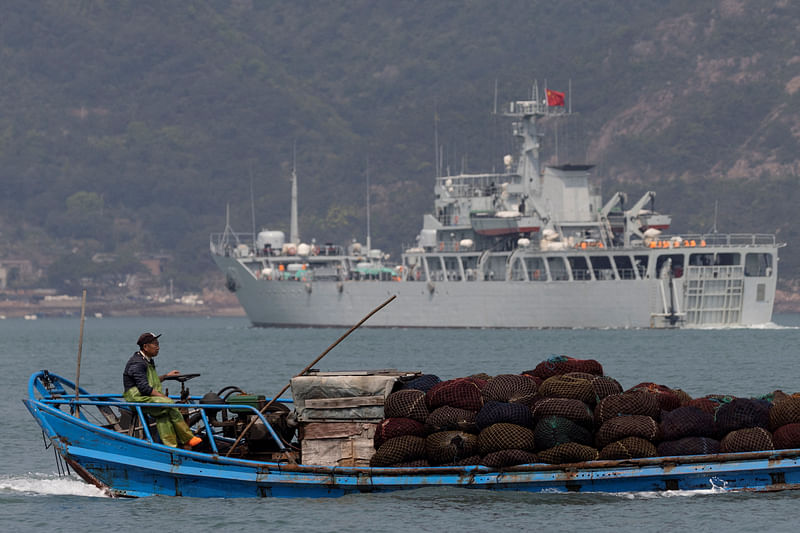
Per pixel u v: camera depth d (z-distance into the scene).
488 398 81.56
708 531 71.69
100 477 82.81
